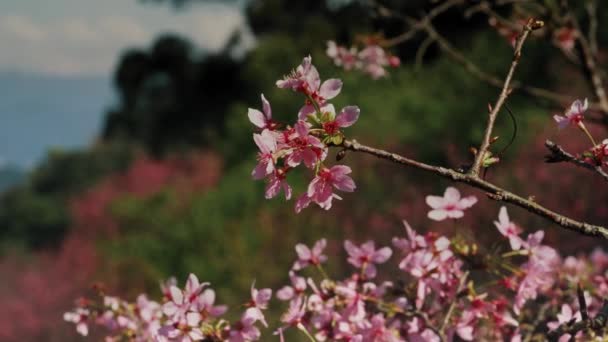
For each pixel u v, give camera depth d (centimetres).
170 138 2856
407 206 1112
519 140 1094
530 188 970
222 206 1326
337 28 1791
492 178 1022
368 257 263
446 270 254
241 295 1141
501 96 184
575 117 189
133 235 1482
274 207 1230
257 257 1159
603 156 184
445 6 461
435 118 1268
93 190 2219
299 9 2131
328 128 169
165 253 1338
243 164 1599
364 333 249
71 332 1828
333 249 1095
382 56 445
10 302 1948
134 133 3406
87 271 1780
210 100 2686
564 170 948
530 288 249
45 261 2150
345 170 171
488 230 815
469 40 1434
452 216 233
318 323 253
